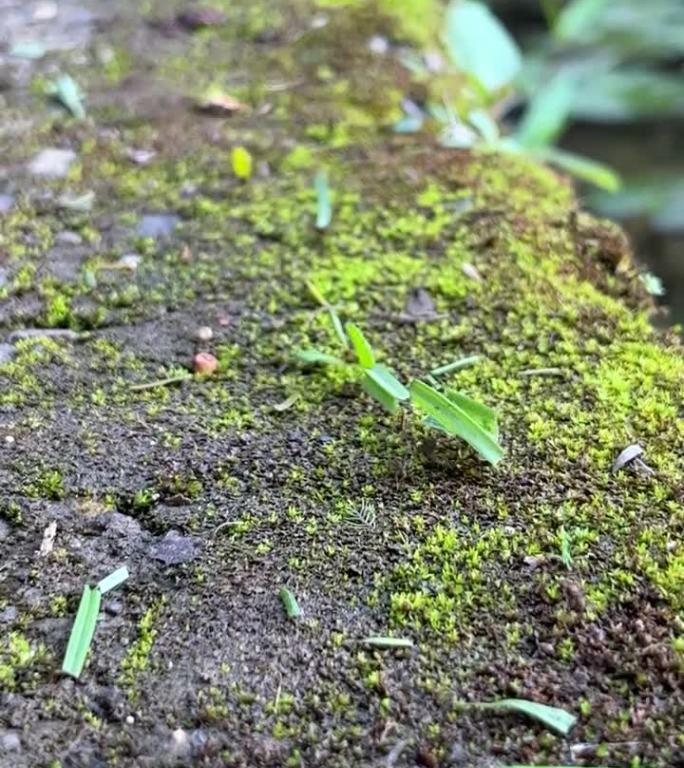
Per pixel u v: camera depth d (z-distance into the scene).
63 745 0.22
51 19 0.51
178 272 0.34
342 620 0.24
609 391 0.29
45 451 0.28
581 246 0.35
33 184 0.38
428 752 0.22
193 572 0.25
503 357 0.30
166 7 0.52
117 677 0.23
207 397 0.30
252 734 0.22
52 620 0.24
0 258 0.34
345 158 0.39
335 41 0.48
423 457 0.27
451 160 0.39
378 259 0.34
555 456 0.27
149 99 0.43
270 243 0.35
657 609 0.24
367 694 0.23
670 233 0.58
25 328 0.32
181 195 0.37
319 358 0.30
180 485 0.27
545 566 0.25
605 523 0.26
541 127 0.56
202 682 0.23
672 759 0.22
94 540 0.26
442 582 0.25
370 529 0.26
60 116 0.42
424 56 0.47
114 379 0.30
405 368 0.30
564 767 0.22
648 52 0.71
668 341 0.31
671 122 0.67
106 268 0.34
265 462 0.28
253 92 0.44
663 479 0.26
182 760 0.22
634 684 0.23
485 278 0.33
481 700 0.23
